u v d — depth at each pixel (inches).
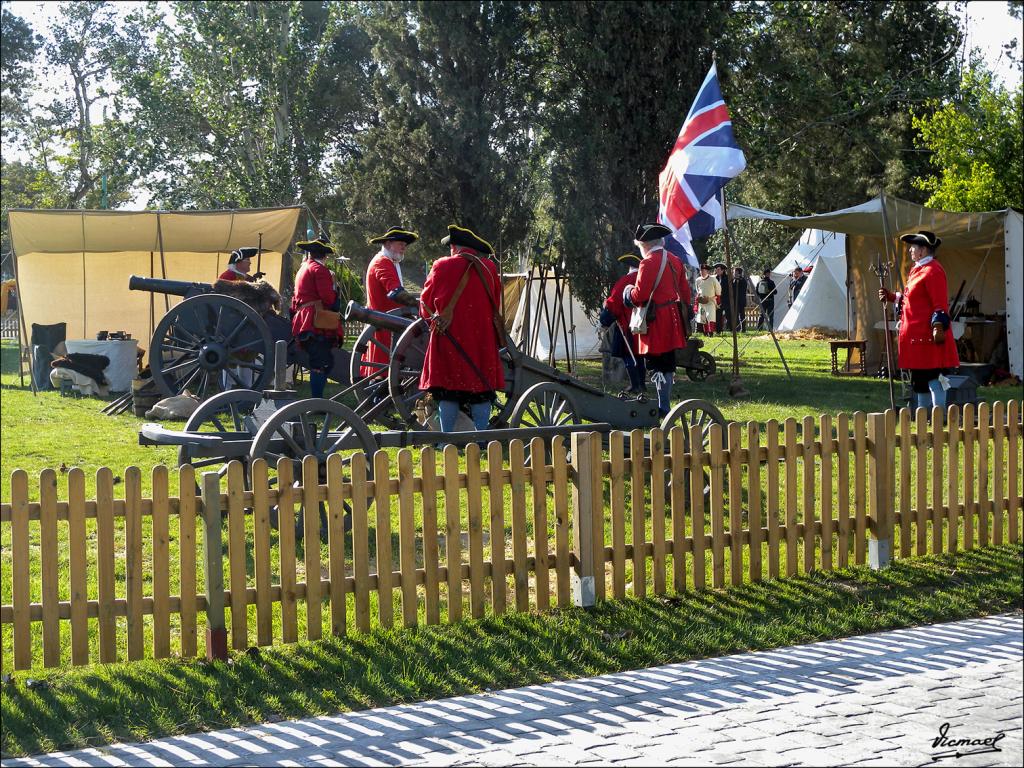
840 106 1177.4
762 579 296.0
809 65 1147.3
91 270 748.6
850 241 806.5
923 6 1316.4
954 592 291.4
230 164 1590.8
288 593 237.8
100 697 208.1
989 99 970.7
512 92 924.0
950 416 323.3
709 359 747.4
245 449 299.9
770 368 845.8
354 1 1555.1
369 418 397.7
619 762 181.3
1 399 622.5
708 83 621.3
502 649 239.6
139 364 674.2
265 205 1456.7
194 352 544.7
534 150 944.9
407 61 936.3
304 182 1552.7
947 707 208.4
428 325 382.3
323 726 199.8
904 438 315.6
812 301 1176.2
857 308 808.9
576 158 798.5
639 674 229.9
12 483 215.8
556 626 254.1
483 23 900.0
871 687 221.0
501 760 182.7
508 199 917.2
